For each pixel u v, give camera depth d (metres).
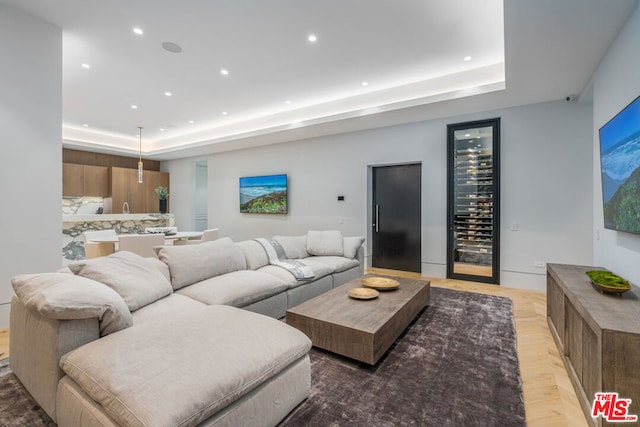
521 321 3.04
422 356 2.27
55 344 1.51
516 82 3.46
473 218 4.64
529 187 4.20
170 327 1.69
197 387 1.24
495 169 4.39
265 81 4.32
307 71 4.01
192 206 8.60
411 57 3.65
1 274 2.75
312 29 3.05
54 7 2.72
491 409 1.68
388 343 2.26
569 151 3.98
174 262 2.71
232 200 7.58
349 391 1.84
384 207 5.67
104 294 1.70
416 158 5.08
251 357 1.49
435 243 4.94
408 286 3.17
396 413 1.65
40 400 1.61
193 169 8.59
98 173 7.74
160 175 8.80
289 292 3.17
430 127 4.95
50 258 3.02
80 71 3.95
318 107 5.34
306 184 6.35
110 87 4.48
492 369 2.09
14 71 2.79
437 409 1.68
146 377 1.27
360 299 2.71
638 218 1.94
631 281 2.23
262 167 7.02
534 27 2.42
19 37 2.80
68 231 6.11
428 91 4.31
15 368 1.87
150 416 1.09
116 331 1.70
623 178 2.16
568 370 2.07
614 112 2.54
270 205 6.84
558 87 3.60
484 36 3.20
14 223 2.82
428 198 4.99
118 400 1.17
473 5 2.69
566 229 4.00
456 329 2.77
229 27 3.00
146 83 4.34
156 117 6.04
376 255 5.77
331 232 4.60
